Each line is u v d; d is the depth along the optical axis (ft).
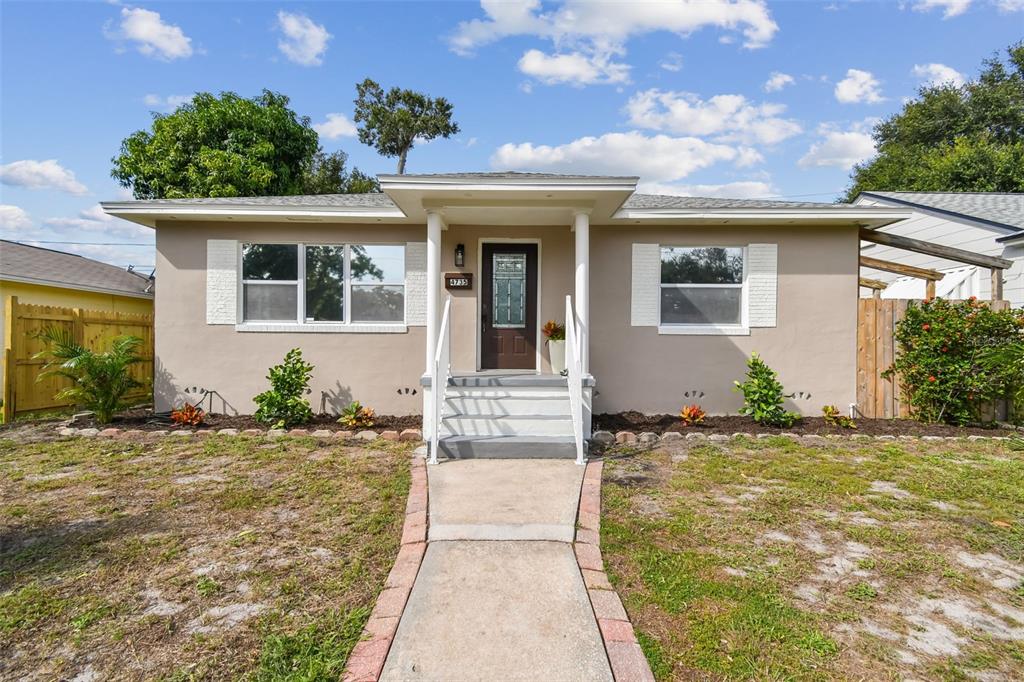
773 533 12.78
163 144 56.90
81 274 40.96
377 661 7.82
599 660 7.91
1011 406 25.50
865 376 26.89
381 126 97.40
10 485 16.10
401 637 8.45
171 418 25.29
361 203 26.91
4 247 39.60
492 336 28.09
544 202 22.21
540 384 23.98
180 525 13.08
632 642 8.32
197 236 26.73
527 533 12.43
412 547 11.67
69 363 23.80
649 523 13.25
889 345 26.94
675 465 18.57
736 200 31.55
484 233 27.61
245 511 14.01
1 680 7.52
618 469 18.11
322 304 27.43
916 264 39.37
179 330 26.78
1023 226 31.42
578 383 19.27
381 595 9.68
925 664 7.99
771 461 19.08
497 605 9.37
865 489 15.99
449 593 9.77
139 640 8.43
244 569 10.80
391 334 27.12
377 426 24.57
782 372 27.02
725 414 26.99
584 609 9.28
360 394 27.17
